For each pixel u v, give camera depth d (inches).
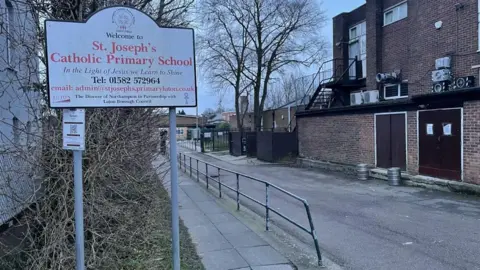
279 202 380.2
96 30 130.4
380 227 272.8
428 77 592.7
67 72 126.1
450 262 197.3
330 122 677.9
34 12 168.9
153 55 138.9
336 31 922.1
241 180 569.3
